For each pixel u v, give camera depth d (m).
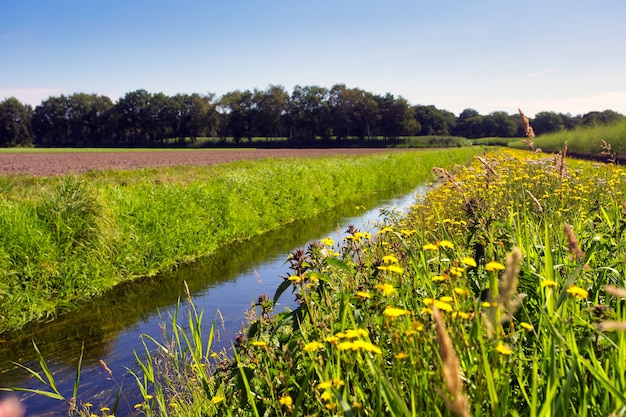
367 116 95.81
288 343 2.55
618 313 2.13
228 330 6.16
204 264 10.14
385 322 2.14
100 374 5.36
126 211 9.94
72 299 7.93
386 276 3.01
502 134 115.00
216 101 101.75
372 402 2.05
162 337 6.23
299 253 2.88
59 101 106.94
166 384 4.46
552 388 1.64
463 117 131.12
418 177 29.52
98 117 105.31
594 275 3.14
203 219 11.65
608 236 3.67
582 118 72.56
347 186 20.77
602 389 1.95
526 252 3.26
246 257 10.59
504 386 1.79
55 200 8.74
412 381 1.83
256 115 97.19
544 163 7.83
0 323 6.84
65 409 4.64
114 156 45.38
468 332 2.23
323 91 100.88
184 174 22.00
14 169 26.80
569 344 1.98
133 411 4.43
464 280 2.43
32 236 7.75
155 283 8.87
